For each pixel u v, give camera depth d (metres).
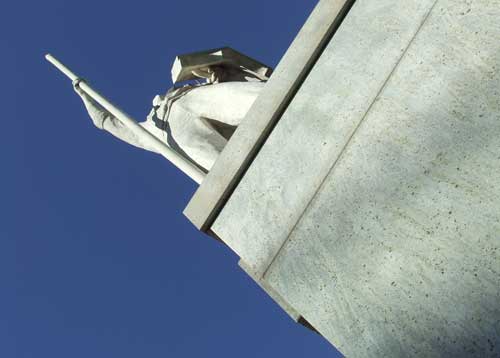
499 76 2.97
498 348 2.64
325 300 3.36
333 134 3.61
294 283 3.54
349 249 3.32
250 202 3.95
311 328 3.96
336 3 3.91
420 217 3.06
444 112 3.13
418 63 3.33
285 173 3.79
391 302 3.08
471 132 2.99
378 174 3.31
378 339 3.09
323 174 3.58
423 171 3.12
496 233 2.79
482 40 3.10
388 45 3.52
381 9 3.65
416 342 2.93
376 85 3.49
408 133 3.25
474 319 2.75
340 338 3.24
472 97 3.04
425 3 3.42
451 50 3.21
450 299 2.86
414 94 3.29
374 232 3.24
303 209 3.62
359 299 3.21
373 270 3.19
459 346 2.77
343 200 3.42
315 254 3.48
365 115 3.48
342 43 3.79
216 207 4.14
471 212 2.89
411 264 3.04
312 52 3.90
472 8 3.20
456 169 3.00
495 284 2.72
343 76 3.69
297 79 3.92
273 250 3.71
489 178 2.87
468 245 2.86
